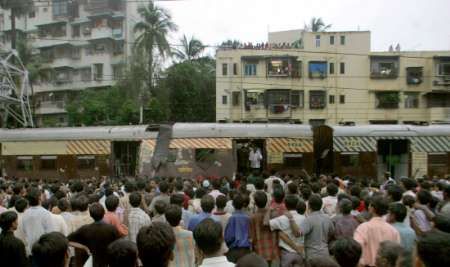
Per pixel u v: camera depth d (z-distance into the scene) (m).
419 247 3.22
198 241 4.27
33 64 46.50
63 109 54.56
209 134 20.17
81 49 55.09
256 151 20.41
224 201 7.34
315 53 43.41
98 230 5.96
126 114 40.41
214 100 45.56
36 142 21.48
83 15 55.06
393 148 21.34
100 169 20.75
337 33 43.69
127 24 53.78
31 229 6.70
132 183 9.56
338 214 7.21
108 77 53.84
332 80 43.38
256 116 42.81
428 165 20.78
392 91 43.00
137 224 7.03
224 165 19.92
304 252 6.64
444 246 3.10
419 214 7.12
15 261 4.73
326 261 3.41
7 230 5.74
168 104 41.69
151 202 8.70
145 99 40.84
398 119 42.88
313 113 43.12
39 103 55.81
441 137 20.94
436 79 42.50
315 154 21.09
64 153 21.11
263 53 43.19
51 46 55.12
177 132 20.19
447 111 41.38
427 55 42.91
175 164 19.83
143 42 41.72
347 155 20.67
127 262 3.39
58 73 55.34
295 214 7.05
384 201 5.87
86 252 6.52
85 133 21.09
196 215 7.04
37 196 6.85
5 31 56.34
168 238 3.64
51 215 6.89
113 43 54.09
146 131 20.61
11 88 26.62
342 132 20.72
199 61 49.31
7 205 9.74
